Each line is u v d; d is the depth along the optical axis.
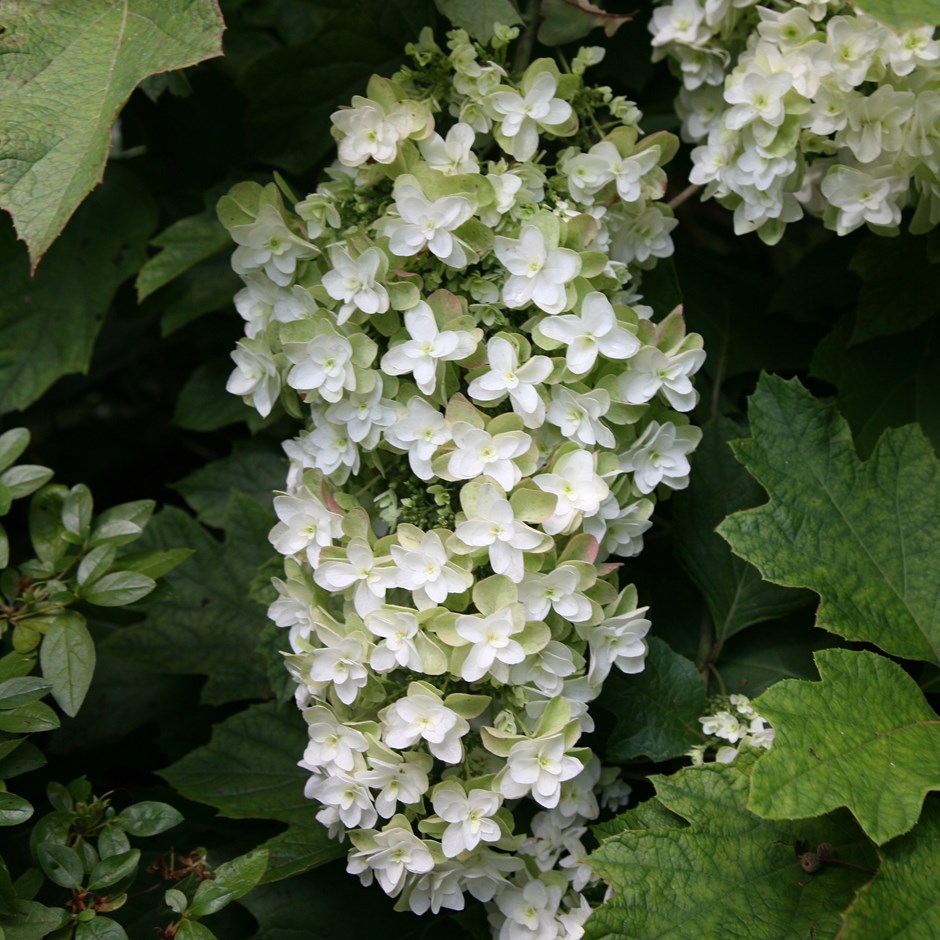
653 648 0.68
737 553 0.66
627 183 0.66
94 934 0.61
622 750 0.67
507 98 0.65
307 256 0.65
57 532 0.68
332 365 0.63
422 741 0.63
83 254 0.81
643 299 0.72
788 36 0.67
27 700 0.62
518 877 0.65
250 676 0.77
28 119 0.62
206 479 0.83
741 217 0.68
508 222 0.64
